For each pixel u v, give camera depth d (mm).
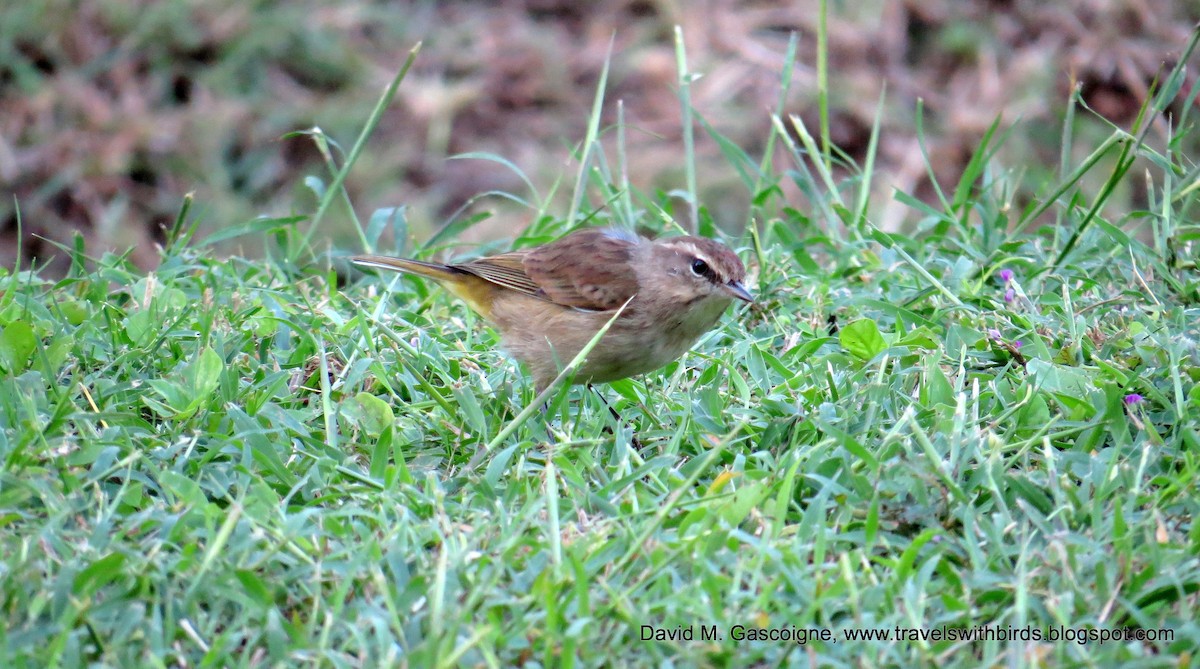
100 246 23406
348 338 11258
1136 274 12016
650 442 9852
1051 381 9969
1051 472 8453
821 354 11289
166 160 24703
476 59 27484
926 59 26188
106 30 25797
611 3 28891
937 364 10164
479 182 25438
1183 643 7133
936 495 8414
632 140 25953
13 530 7977
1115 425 9266
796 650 7141
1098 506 8133
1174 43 24078
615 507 8445
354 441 9555
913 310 12055
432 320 12281
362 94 26422
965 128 24734
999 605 7508
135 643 7117
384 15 28000
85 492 8430
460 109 26531
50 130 24609
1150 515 8180
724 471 9094
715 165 25109
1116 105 24062
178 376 10078
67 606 7230
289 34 26656
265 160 25125
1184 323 10992
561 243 10797
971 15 26250
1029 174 23469
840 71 26281
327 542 8047
